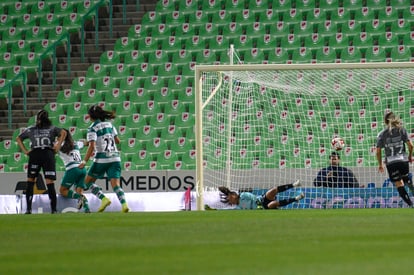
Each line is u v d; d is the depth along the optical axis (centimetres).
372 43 9256
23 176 7538
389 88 7856
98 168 5975
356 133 7956
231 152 7738
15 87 9500
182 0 10044
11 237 3297
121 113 8988
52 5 10338
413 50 9194
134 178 7281
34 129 6047
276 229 3456
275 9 9762
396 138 6203
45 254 2559
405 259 2261
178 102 8950
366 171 6831
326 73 7788
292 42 9406
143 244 2830
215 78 7775
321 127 7956
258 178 6981
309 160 7888
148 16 9981
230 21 9788
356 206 6706
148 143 8625
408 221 3922
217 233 3284
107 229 3662
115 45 9769
